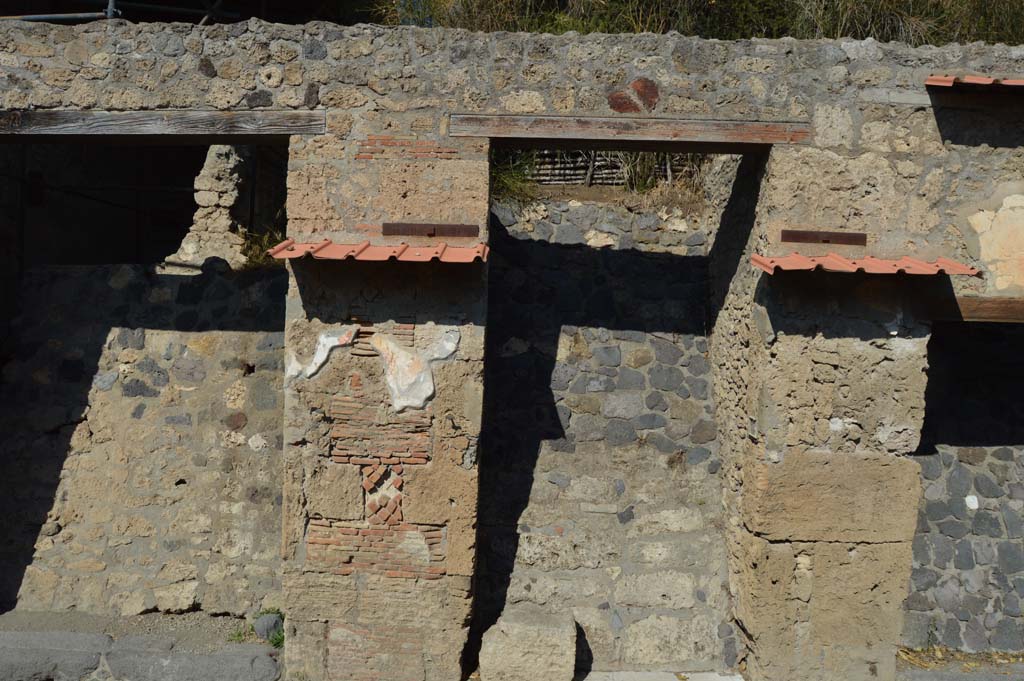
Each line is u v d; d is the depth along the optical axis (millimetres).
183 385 5957
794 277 4910
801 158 4941
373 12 9250
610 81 4941
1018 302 4996
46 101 5016
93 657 5195
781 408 4922
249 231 6746
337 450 4992
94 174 8812
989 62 4992
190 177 9906
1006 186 5016
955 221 5008
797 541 4973
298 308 4949
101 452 5895
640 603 5520
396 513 5004
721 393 5895
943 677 5191
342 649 5082
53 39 5020
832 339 4930
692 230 6539
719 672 5344
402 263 4922
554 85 4941
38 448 5898
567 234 6477
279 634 5449
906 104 4965
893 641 5000
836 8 8328
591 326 6223
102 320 6082
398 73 4926
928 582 5770
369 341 4953
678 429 6023
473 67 4934
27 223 7773
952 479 5949
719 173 6219
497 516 5723
